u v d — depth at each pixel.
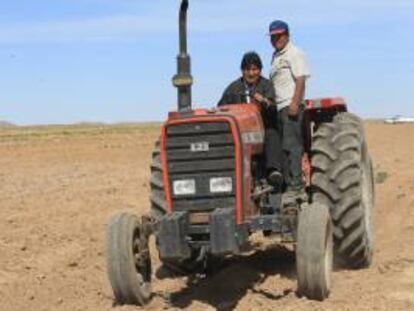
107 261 10.02
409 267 11.67
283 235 10.17
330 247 10.17
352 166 11.03
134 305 10.23
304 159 11.73
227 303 10.21
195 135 10.02
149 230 10.30
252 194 10.36
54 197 20.05
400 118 96.56
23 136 67.50
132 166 30.84
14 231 15.23
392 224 15.05
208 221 9.99
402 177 22.22
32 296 11.05
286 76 10.95
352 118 11.56
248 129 10.29
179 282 11.32
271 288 10.75
